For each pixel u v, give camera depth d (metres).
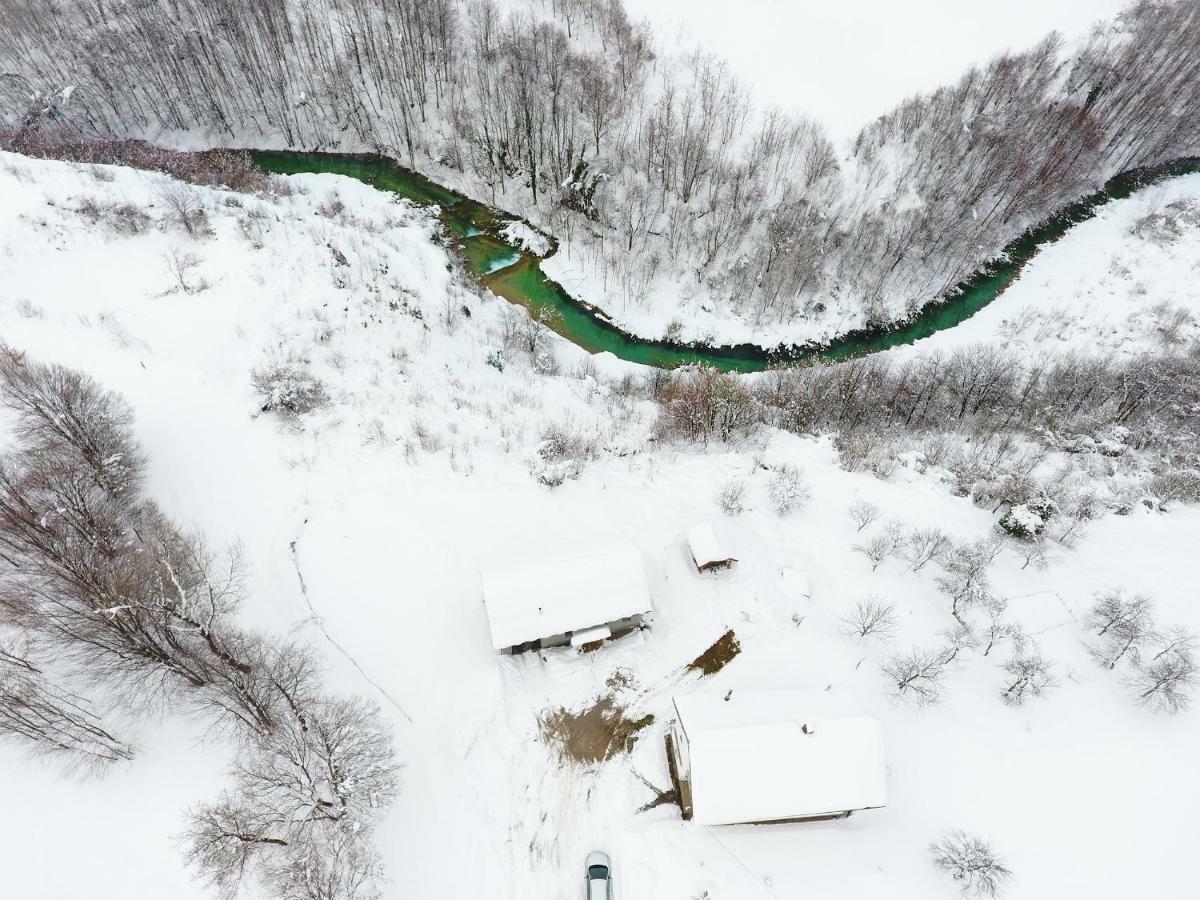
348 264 57.34
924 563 39.97
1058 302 73.94
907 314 73.94
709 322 71.88
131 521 35.62
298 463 41.69
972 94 81.62
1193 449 52.12
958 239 76.88
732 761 28.45
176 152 78.06
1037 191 79.69
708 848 29.19
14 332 44.34
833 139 79.19
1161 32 85.50
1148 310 70.75
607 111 78.94
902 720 33.44
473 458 44.59
